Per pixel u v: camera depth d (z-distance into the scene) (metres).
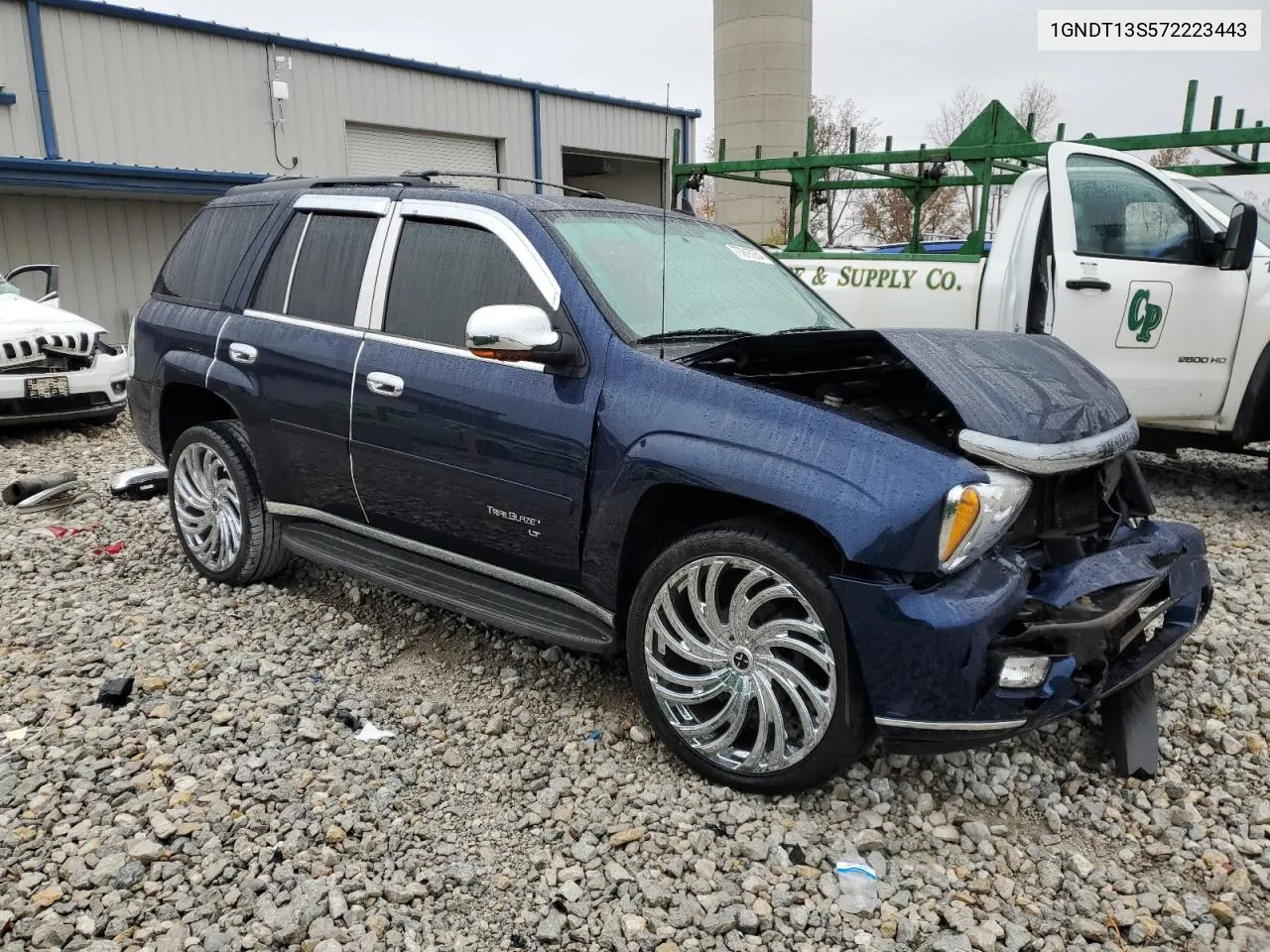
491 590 3.62
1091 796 3.09
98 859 2.66
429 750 3.29
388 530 3.97
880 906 2.57
